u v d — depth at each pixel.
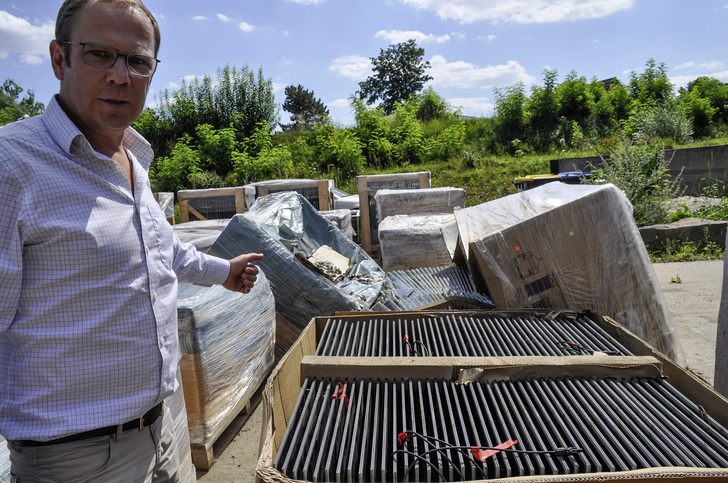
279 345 3.90
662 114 15.36
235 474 2.68
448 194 6.70
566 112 19.31
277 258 3.69
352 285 4.07
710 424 1.55
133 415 1.43
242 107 18.62
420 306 3.54
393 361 1.84
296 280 3.69
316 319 2.44
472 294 3.45
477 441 1.45
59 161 1.33
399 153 16.97
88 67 1.39
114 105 1.44
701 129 19.19
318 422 1.52
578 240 2.71
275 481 1.27
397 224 5.59
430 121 19.69
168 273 1.61
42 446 1.33
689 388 1.75
